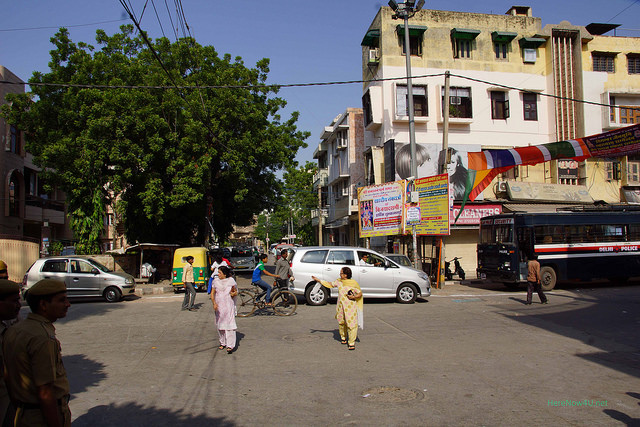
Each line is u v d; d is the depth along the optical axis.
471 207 23.03
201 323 10.74
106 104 18.98
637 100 25.81
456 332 9.39
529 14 27.09
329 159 40.88
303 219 55.81
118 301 15.20
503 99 25.05
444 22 24.78
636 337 8.84
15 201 27.88
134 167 20.30
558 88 25.25
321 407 5.16
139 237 24.38
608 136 18.69
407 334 9.23
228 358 7.44
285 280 11.95
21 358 2.72
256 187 26.80
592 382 6.04
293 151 26.53
